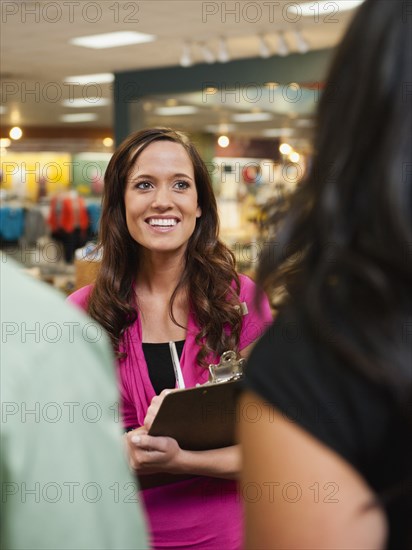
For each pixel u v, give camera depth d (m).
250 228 11.06
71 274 9.83
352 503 0.65
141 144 2.01
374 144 0.65
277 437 0.67
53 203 13.87
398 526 0.67
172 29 8.33
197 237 2.03
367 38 0.67
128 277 2.01
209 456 1.73
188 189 2.00
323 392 0.66
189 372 1.93
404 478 0.65
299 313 0.69
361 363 0.63
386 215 0.63
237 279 2.02
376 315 0.64
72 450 0.60
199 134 12.35
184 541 1.81
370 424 0.64
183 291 1.99
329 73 0.71
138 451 1.69
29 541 0.58
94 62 10.27
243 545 0.73
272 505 0.67
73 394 0.61
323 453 0.65
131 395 1.92
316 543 0.66
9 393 0.58
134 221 1.98
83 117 15.41
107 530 0.62
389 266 0.64
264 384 0.68
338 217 0.67
